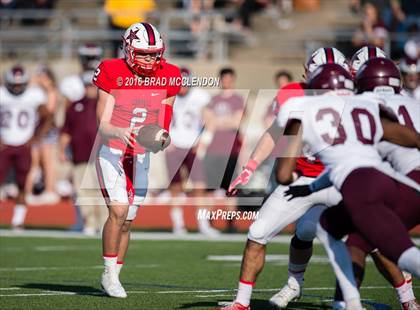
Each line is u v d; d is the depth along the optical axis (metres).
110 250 24.30
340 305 19.06
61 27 70.56
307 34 68.50
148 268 32.41
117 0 64.69
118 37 64.69
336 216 19.12
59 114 60.38
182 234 45.91
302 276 22.81
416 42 62.25
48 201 59.31
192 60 63.84
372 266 32.91
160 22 65.88
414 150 20.66
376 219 18.31
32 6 70.31
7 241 41.84
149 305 22.70
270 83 62.50
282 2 72.88
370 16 61.53
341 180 18.81
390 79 20.95
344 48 66.56
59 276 29.59
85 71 44.88
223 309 21.08
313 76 20.23
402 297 21.66
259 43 69.25
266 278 29.56
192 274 30.62
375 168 18.83
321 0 73.06
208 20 66.19
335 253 18.97
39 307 22.23
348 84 20.03
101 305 22.64
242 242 42.25
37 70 56.53
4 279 28.67
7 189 59.56
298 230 22.12
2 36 71.25
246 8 68.31
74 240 42.44
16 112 46.69
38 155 58.06
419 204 19.06
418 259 17.95
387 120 19.72
